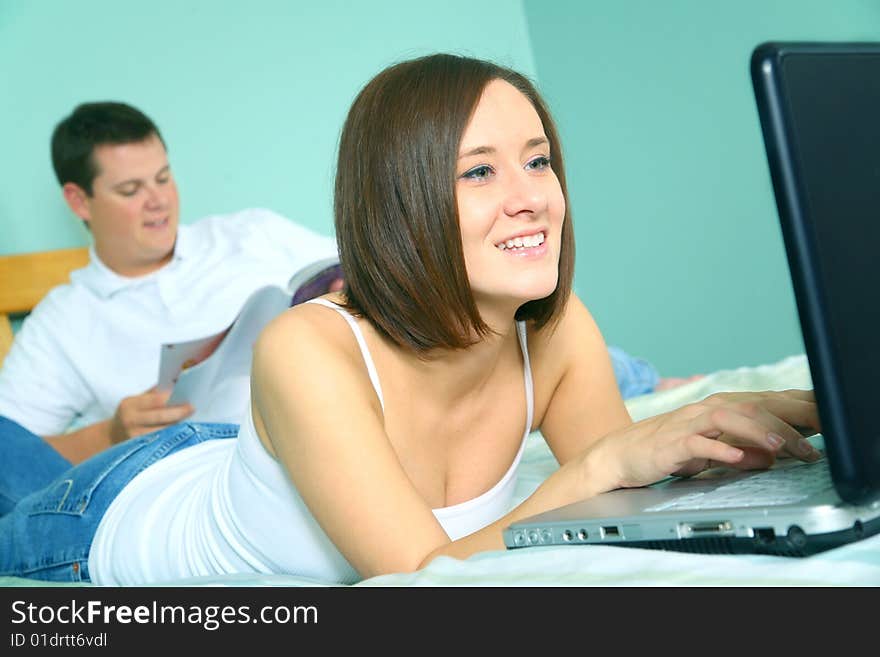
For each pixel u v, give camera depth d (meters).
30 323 2.78
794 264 0.70
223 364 2.08
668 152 3.51
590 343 1.40
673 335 3.60
